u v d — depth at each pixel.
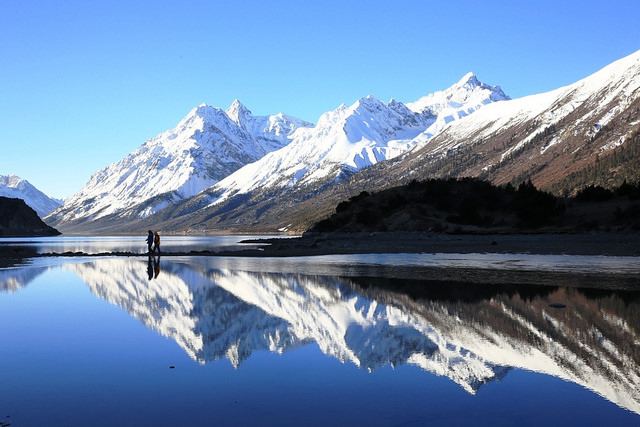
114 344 18.14
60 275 44.34
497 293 29.31
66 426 10.72
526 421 10.86
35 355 16.58
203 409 11.66
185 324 21.91
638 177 184.88
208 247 108.19
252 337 19.20
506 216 107.12
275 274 42.78
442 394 12.59
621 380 13.60
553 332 19.28
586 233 86.81
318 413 11.38
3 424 10.83
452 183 120.56
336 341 18.39
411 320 21.95
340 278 38.66
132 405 11.96
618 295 28.16
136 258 68.75
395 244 86.75
